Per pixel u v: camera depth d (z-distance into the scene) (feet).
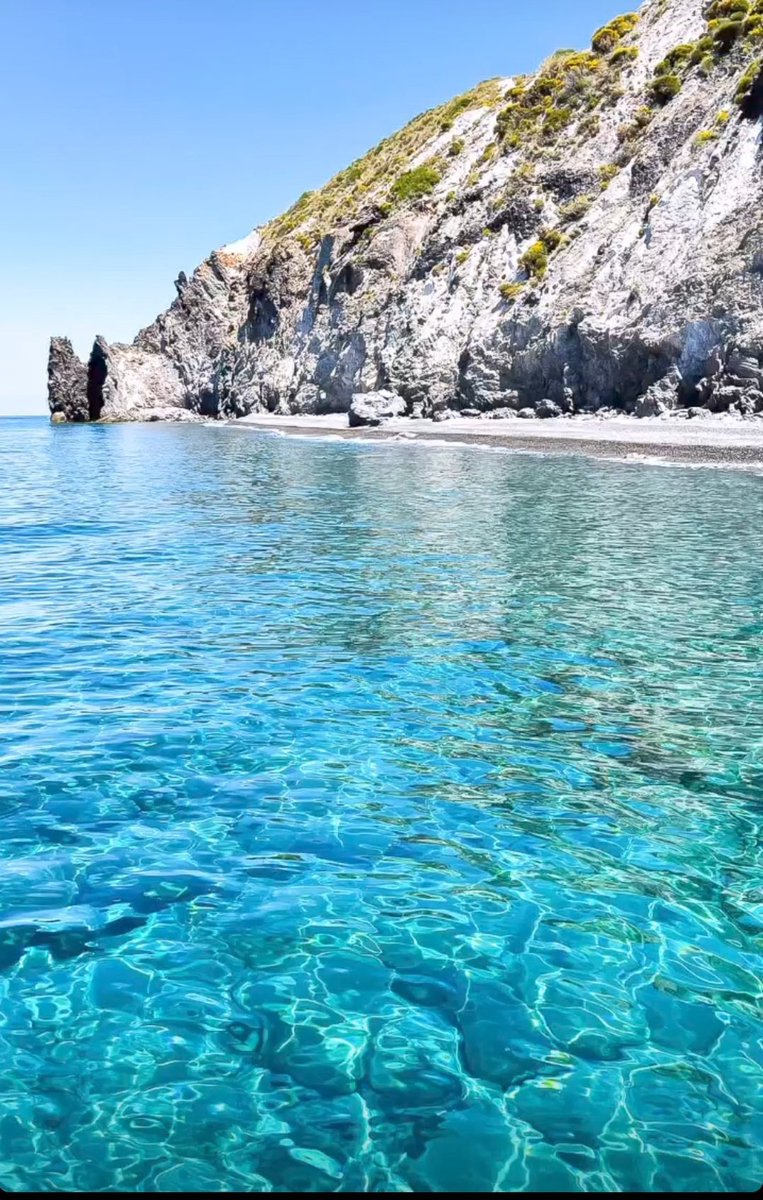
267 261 295.69
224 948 17.38
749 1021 15.31
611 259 151.33
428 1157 12.40
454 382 183.01
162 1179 12.10
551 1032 15.02
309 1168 12.26
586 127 187.52
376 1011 15.57
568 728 28.27
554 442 125.08
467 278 188.85
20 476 121.29
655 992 16.08
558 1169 12.25
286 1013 15.49
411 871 20.22
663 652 35.58
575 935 17.80
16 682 32.53
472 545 59.00
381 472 108.17
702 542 56.70
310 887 19.56
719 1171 12.21
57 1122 13.10
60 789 24.12
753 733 27.76
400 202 237.25
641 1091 13.67
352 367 225.76
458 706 30.22
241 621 41.19
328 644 37.35
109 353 354.54
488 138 236.43
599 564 51.52
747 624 39.09
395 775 25.13
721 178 140.26
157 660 35.27
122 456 160.86
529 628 39.14
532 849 21.17
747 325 119.44
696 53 170.30
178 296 364.99
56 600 45.50
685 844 21.40
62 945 17.42
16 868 20.24
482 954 17.21
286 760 26.07
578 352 150.20
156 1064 14.29
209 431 246.27
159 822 22.43
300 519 73.26
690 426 118.73
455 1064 14.25
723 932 17.90
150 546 61.77
